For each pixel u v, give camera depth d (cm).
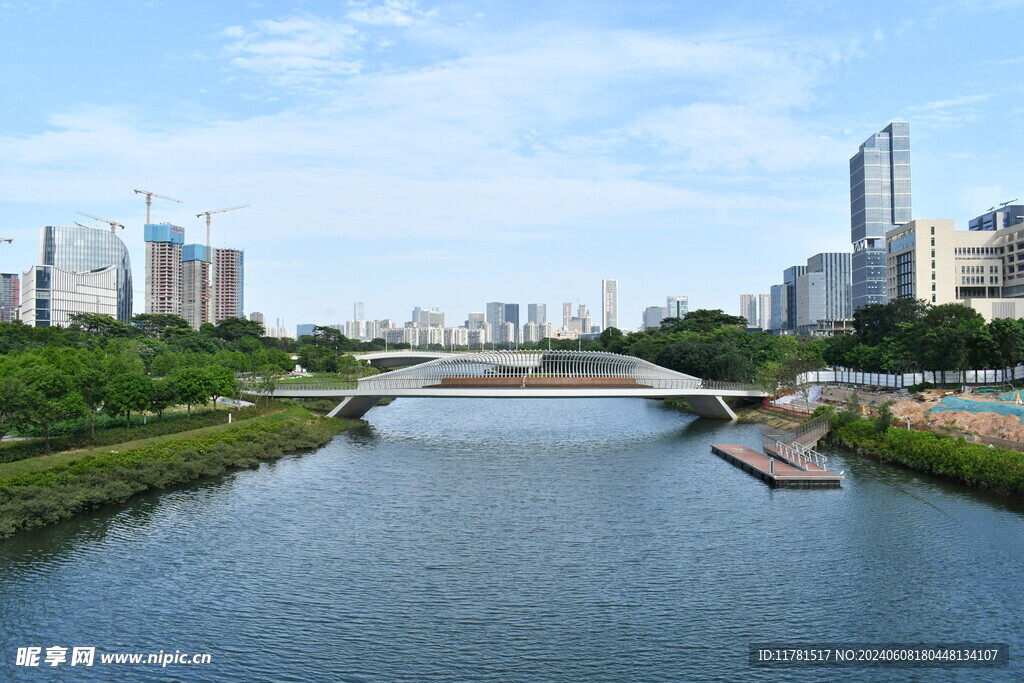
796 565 6725
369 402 17112
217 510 8538
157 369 17488
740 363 19862
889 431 11644
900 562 6756
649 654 5112
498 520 8188
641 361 17488
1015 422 10675
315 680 4766
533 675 4838
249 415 14500
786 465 10731
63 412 9894
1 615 5678
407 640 5294
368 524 8012
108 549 7125
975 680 4775
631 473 10756
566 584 6303
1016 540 7256
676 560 6875
